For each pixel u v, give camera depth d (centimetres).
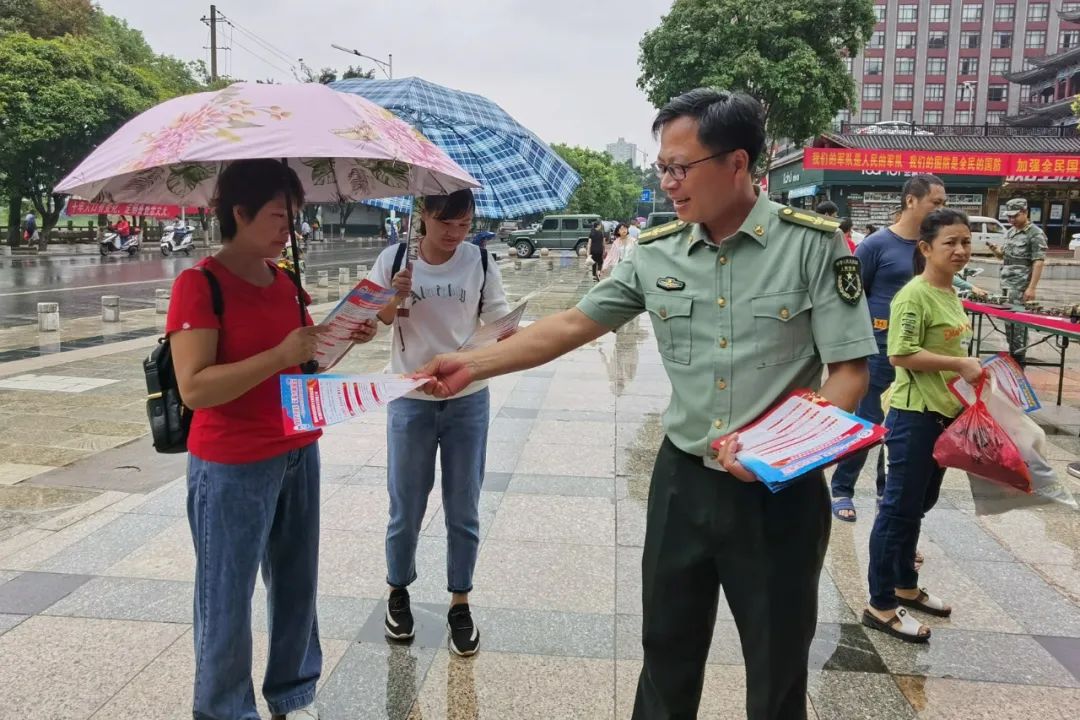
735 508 171
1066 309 619
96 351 869
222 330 189
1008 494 287
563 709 243
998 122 6594
